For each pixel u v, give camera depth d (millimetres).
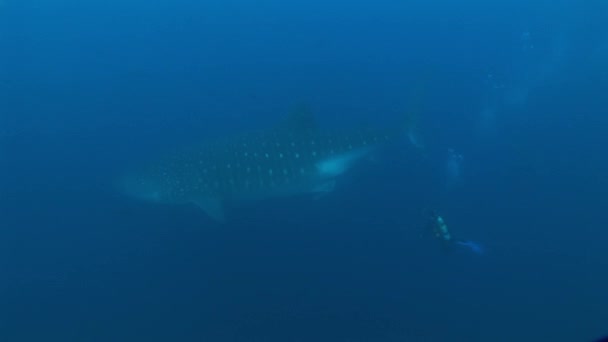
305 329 9938
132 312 10359
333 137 10406
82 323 10078
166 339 9734
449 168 14648
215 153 10023
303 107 10039
